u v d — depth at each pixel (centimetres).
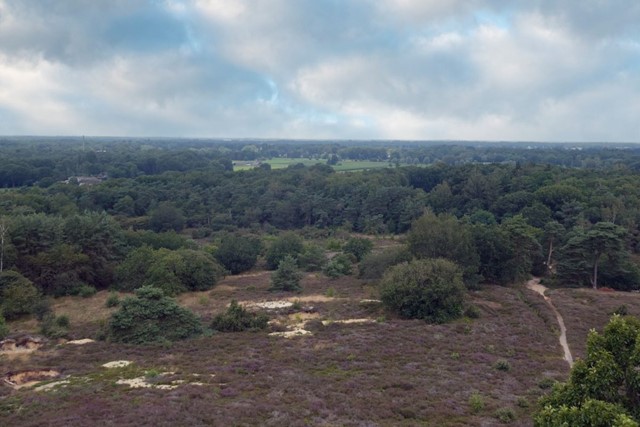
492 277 5041
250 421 1841
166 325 3319
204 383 2327
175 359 2803
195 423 1798
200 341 3216
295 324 3672
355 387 2298
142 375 2473
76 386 2284
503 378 2530
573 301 4297
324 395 2177
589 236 4834
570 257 5100
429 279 3888
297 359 2766
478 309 3894
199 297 4784
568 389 1551
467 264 4738
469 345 3100
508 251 4956
